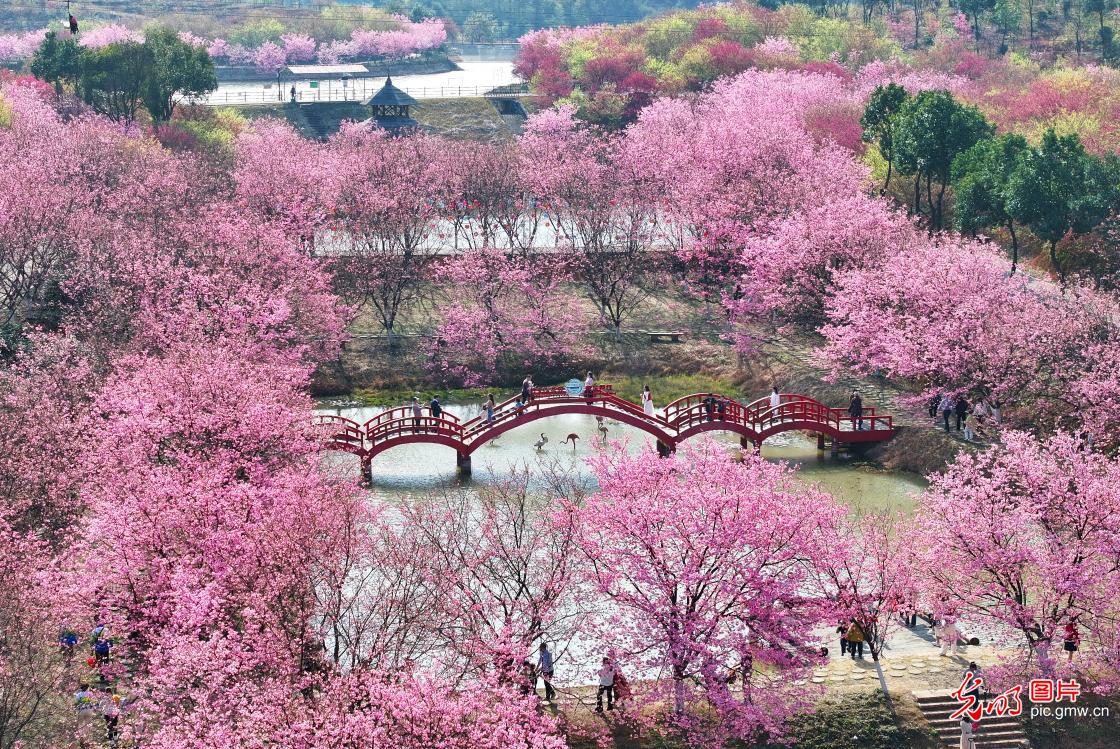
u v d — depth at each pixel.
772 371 102.31
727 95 167.25
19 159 119.38
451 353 107.88
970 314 88.25
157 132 160.88
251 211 116.62
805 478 84.19
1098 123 138.62
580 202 126.38
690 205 120.75
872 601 59.94
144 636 55.16
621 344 109.94
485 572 60.84
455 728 46.47
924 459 84.56
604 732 53.81
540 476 83.38
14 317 95.75
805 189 117.50
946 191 136.25
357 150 144.00
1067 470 63.16
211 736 44.44
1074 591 56.06
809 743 53.75
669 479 60.28
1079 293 93.56
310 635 51.75
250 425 68.88
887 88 137.62
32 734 50.19
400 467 87.12
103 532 58.59
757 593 55.44
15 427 67.56
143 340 85.56
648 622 56.16
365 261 113.00
